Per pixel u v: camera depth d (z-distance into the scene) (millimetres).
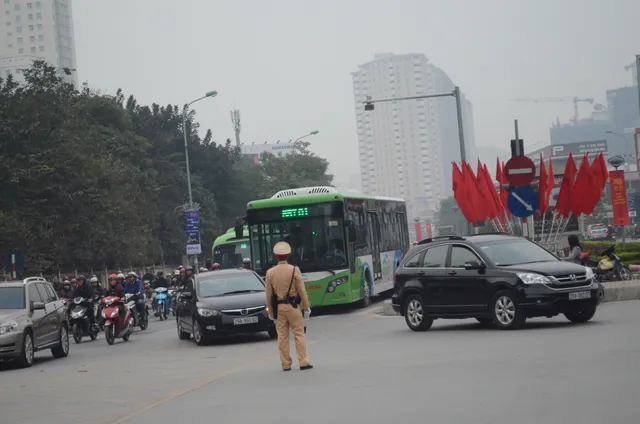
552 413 9914
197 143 104562
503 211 38531
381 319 28547
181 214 91125
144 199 81125
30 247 57781
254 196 107875
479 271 21172
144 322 35719
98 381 17203
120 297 29484
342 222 31891
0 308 23078
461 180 35406
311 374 15156
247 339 25812
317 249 31781
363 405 11414
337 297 31625
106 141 81875
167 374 17531
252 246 32188
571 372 12977
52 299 25031
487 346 17500
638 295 27078
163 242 88438
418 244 23203
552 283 20047
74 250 65875
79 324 31531
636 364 13281
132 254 71562
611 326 19406
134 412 12547
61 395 15375
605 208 105875
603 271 30750
